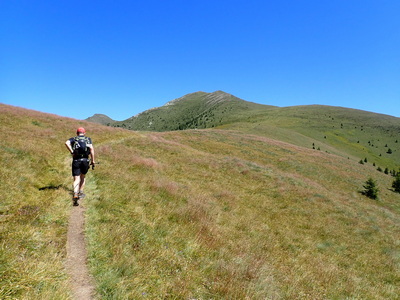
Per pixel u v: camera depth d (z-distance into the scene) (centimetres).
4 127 1842
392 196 3606
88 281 441
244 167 2684
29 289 377
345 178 3838
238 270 598
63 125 2828
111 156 1773
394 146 13038
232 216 1173
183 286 487
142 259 548
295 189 2153
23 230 528
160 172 1731
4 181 769
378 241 1426
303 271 797
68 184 970
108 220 707
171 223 828
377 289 855
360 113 18012
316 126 14362
